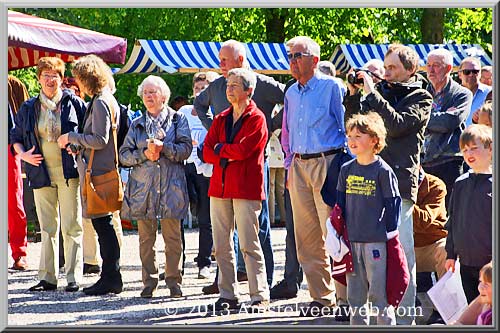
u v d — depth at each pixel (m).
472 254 9.09
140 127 12.14
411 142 9.88
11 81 15.63
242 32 36.12
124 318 10.84
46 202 12.89
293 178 10.87
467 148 9.07
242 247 11.14
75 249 12.88
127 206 12.03
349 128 9.26
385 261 9.20
